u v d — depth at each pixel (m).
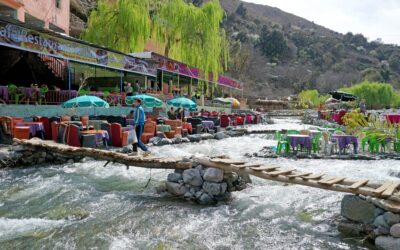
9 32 13.43
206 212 6.09
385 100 55.69
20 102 15.33
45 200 6.73
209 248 4.65
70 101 13.05
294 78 108.62
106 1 27.66
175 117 21.06
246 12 141.75
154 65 24.50
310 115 38.50
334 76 111.69
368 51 138.62
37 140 10.55
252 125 30.83
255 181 8.24
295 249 4.64
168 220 5.68
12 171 9.15
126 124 16.36
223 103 37.31
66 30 27.52
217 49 33.16
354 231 5.09
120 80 23.44
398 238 4.53
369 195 5.01
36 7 22.16
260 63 112.25
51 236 5.01
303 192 7.25
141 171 9.28
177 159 7.37
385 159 12.03
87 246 4.68
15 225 5.41
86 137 11.70
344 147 12.74
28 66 20.39
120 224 5.50
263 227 5.41
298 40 134.38
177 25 31.14
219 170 6.68
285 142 13.05
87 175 8.87
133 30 26.05
